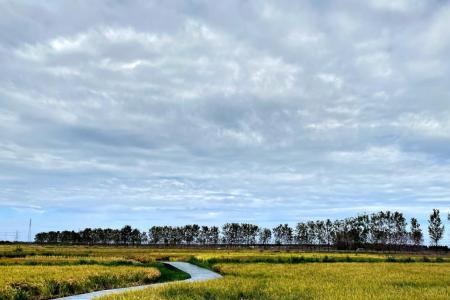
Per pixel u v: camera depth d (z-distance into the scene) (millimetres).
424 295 24172
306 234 158625
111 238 190625
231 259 64750
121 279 33906
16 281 27516
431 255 94312
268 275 37562
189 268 53406
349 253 97438
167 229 188250
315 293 25188
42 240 195875
